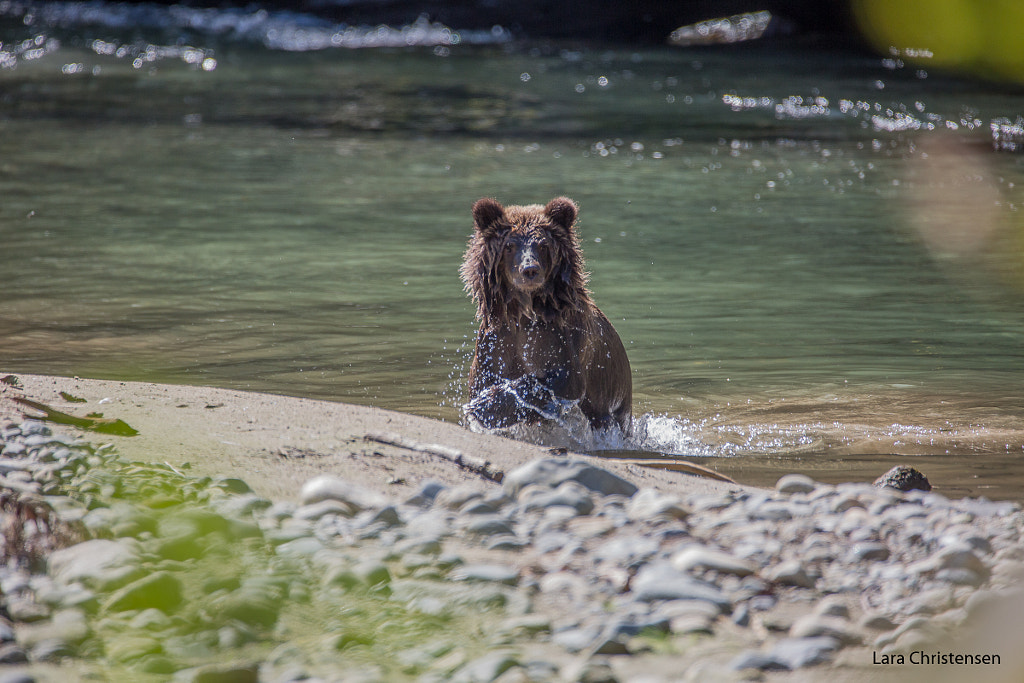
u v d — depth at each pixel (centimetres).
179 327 3133
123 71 10400
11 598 1105
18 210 4972
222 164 6328
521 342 2427
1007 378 2777
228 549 1231
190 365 2736
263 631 1075
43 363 2706
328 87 9681
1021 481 1956
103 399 1905
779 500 1512
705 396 2653
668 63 11556
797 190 5812
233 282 3750
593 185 5884
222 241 4444
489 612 1120
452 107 8719
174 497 1372
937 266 4162
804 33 13562
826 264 4206
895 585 1177
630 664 1010
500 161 6588
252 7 14725
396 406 2456
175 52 11800
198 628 1070
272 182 5838
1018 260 4238
